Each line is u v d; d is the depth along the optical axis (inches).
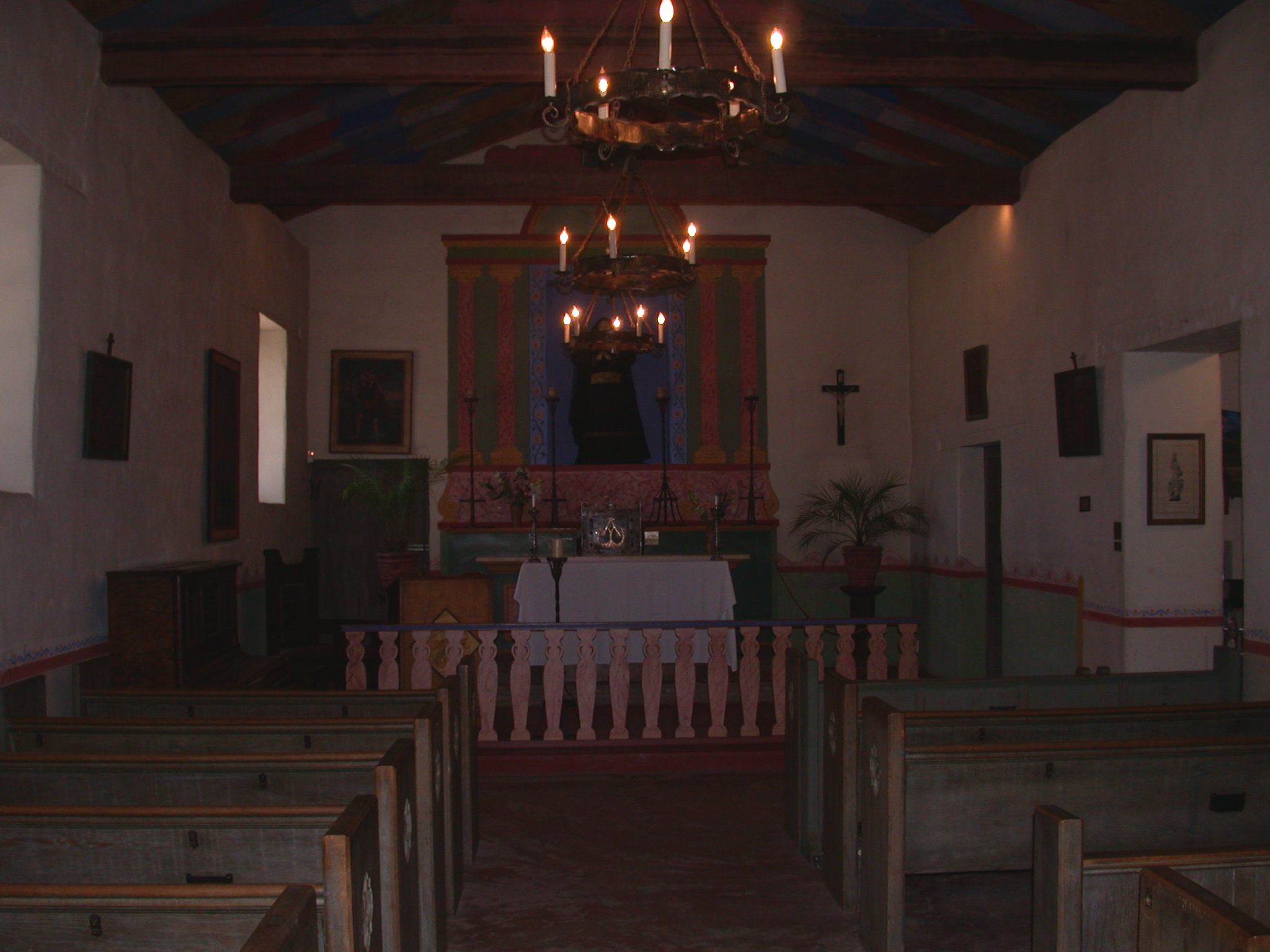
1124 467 264.4
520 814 216.2
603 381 419.2
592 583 307.4
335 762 135.3
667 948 153.0
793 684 199.3
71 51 214.8
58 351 207.9
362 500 411.2
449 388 418.0
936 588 401.1
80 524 217.3
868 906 150.0
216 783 135.3
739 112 184.7
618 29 256.4
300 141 325.4
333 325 415.2
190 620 236.1
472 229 422.6
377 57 235.5
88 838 112.2
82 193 218.4
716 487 423.8
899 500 428.8
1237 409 305.9
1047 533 308.8
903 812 139.0
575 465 419.8
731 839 201.0
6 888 86.0
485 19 266.8
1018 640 328.8
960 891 175.5
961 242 378.6
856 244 433.7
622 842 199.2
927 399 412.8
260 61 232.5
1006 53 236.7
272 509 362.3
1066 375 290.2
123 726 157.5
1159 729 161.6
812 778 189.0
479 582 286.5
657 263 217.8
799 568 421.7
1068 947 92.2
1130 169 261.6
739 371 428.1
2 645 185.9
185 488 278.4
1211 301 228.2
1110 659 270.4
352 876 92.8
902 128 333.4
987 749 139.9
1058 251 302.4
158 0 228.5
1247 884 93.4
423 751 140.8
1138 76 233.5
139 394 248.1
